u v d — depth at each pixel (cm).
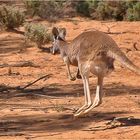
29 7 7544
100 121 2727
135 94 3544
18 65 4603
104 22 7244
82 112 2678
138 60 4794
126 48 5288
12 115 2912
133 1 7950
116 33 6228
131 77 4150
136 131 2545
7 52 5250
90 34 2634
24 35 5769
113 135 2486
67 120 2769
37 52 5212
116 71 4331
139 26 6762
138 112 2964
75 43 2695
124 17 7800
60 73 4284
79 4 8031
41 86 3794
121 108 3077
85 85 2631
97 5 7956
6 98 3422
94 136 2469
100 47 2562
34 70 4412
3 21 6366
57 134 2509
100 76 2603
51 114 2922
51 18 7419
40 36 5344
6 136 2488
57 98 3400
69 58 2764
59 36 2878
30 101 3328
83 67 2620
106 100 3316
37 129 2612
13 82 3947
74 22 7119
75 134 2506
